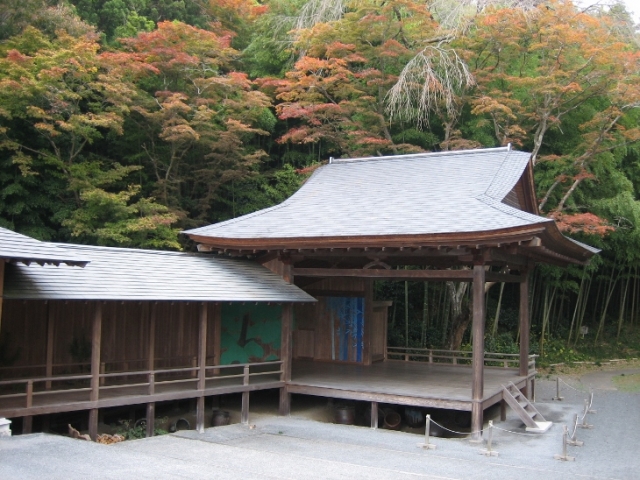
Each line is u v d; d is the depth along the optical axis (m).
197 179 21.11
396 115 19.75
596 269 22.06
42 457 7.57
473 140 19.66
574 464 9.50
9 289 8.83
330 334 16.67
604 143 19.52
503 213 11.38
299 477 7.79
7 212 17.38
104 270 10.76
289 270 13.64
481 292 11.38
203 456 8.87
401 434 11.56
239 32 26.28
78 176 17.22
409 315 22.39
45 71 15.61
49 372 10.93
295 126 24.22
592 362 22.34
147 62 19.34
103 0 23.19
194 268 12.53
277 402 14.46
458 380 13.69
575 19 18.44
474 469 8.93
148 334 12.64
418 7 19.05
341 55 19.95
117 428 10.98
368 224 12.23
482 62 20.19
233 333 14.28
